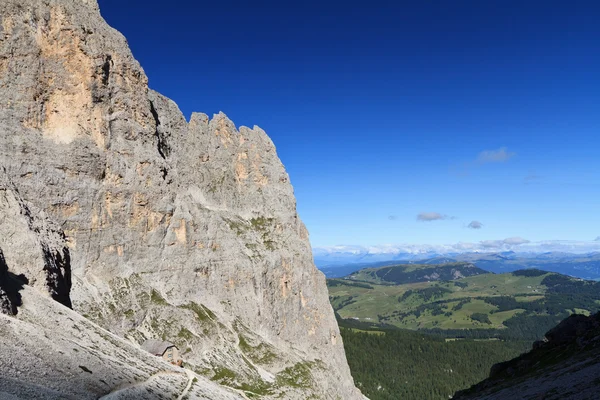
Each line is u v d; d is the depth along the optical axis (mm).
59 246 72000
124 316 108812
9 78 112875
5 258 59000
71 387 39562
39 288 60625
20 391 33312
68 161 115500
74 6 128500
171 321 118125
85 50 123500
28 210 70312
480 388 109000
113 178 124938
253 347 135000
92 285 111188
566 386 64625
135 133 134500
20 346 42000
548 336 110562
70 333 53750
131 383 49062
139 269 126312
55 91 118812
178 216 141875
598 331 92062
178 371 68188
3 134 107000
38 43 118750
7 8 116000
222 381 109875
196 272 140500
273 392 116750
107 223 121375
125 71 136000
